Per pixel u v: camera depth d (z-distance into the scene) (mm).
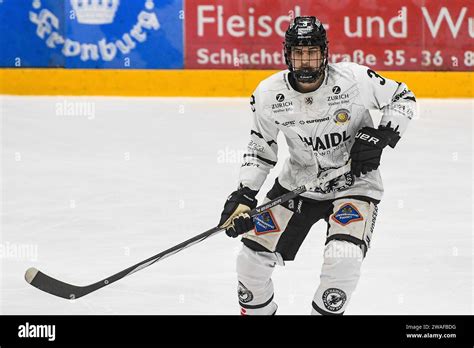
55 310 6824
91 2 16297
